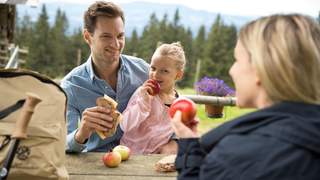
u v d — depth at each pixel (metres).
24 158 1.59
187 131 1.41
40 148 1.61
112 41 2.38
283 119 1.10
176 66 2.46
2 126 1.59
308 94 1.12
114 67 2.49
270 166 1.04
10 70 1.69
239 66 1.22
